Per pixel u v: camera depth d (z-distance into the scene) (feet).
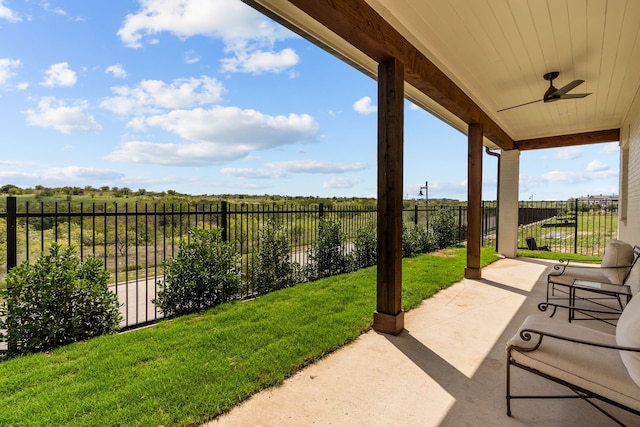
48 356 8.57
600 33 9.93
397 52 9.43
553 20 9.22
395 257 10.20
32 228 19.16
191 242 13.28
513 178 25.80
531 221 35.35
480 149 17.29
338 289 15.06
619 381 5.09
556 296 14.57
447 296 14.55
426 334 10.25
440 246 31.24
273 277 16.48
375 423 5.99
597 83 14.10
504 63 12.21
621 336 5.51
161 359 8.32
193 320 11.46
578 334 6.46
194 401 6.46
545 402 6.66
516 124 21.45
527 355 6.00
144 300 16.42
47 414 5.98
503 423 5.99
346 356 8.71
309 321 10.96
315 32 9.14
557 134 23.85
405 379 7.56
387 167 10.15
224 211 15.28
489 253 27.07
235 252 14.69
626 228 18.81
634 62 11.94
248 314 11.73
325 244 19.29
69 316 9.67
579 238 35.88
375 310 11.58
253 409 6.38
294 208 18.76
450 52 11.34
